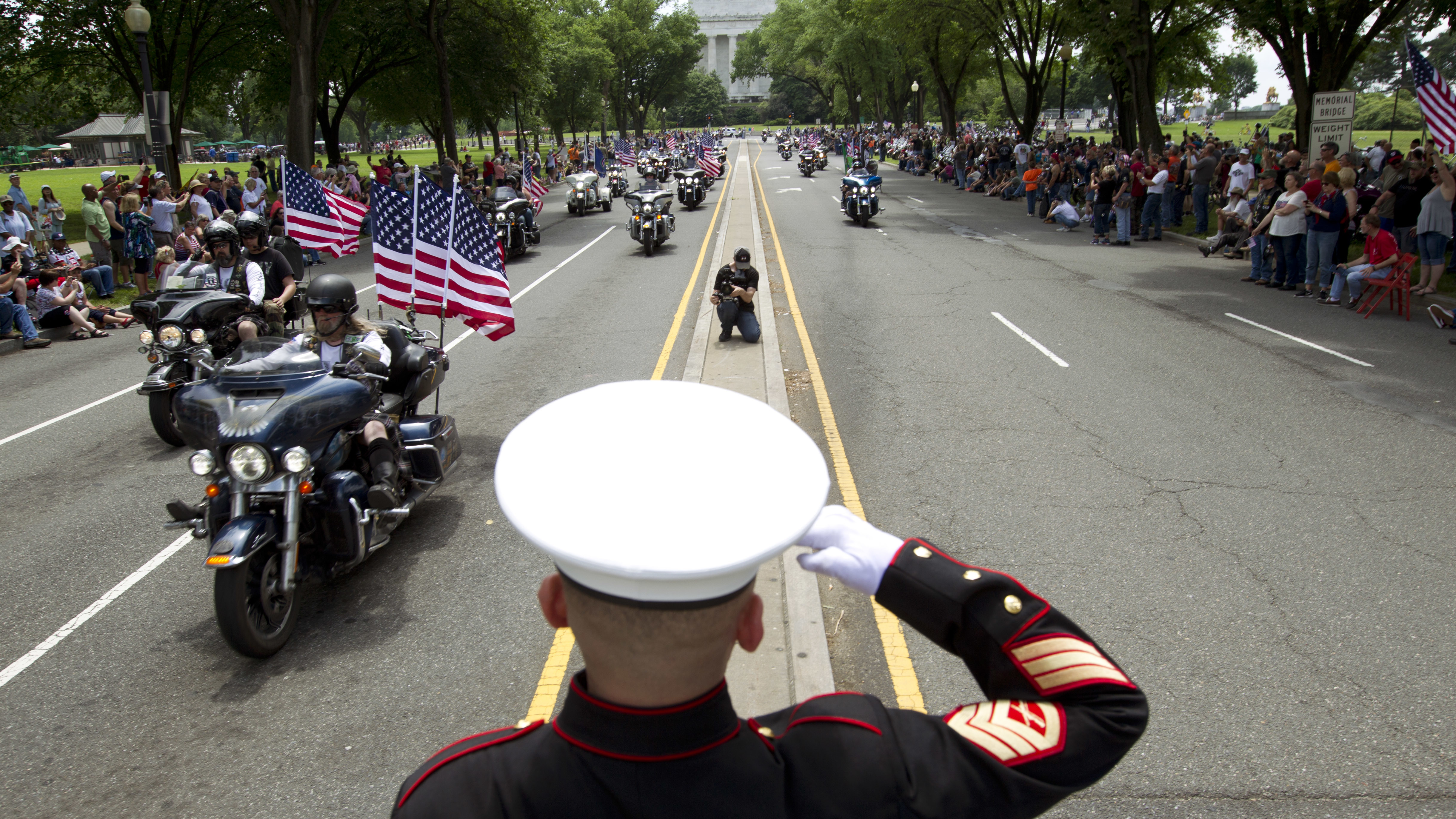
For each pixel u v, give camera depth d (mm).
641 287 14953
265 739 3787
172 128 27641
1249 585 4738
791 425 1020
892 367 9312
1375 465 6340
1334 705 3705
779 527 874
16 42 27031
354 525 4676
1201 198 18531
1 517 6336
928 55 46688
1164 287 13484
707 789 919
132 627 4789
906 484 6246
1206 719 3639
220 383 4598
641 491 887
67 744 3801
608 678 935
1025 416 7613
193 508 4660
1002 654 1026
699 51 96750
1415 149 12828
